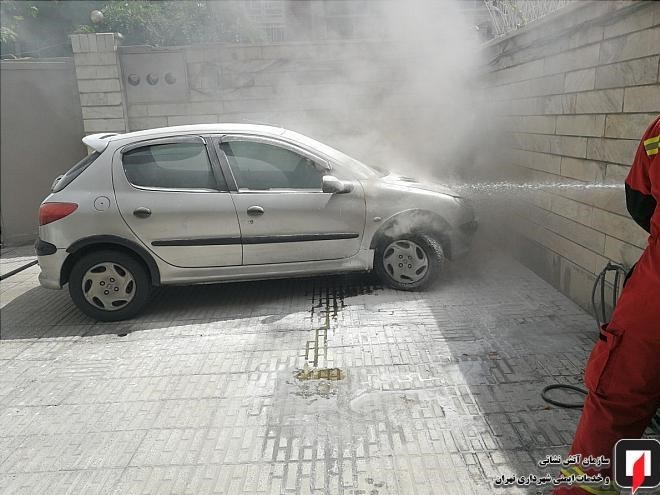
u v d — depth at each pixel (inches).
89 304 166.7
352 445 101.7
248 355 140.5
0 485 95.7
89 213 161.8
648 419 74.9
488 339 141.6
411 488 90.1
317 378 126.6
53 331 164.2
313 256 173.9
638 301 71.7
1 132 275.4
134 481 95.2
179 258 166.9
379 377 125.6
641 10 125.3
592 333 142.4
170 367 136.5
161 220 163.9
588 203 152.1
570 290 165.3
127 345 151.2
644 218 79.3
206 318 167.9
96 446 105.4
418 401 115.0
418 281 178.4
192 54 270.4
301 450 101.0
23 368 139.9
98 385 129.3
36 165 283.3
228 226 167.0
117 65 267.6
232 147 170.4
